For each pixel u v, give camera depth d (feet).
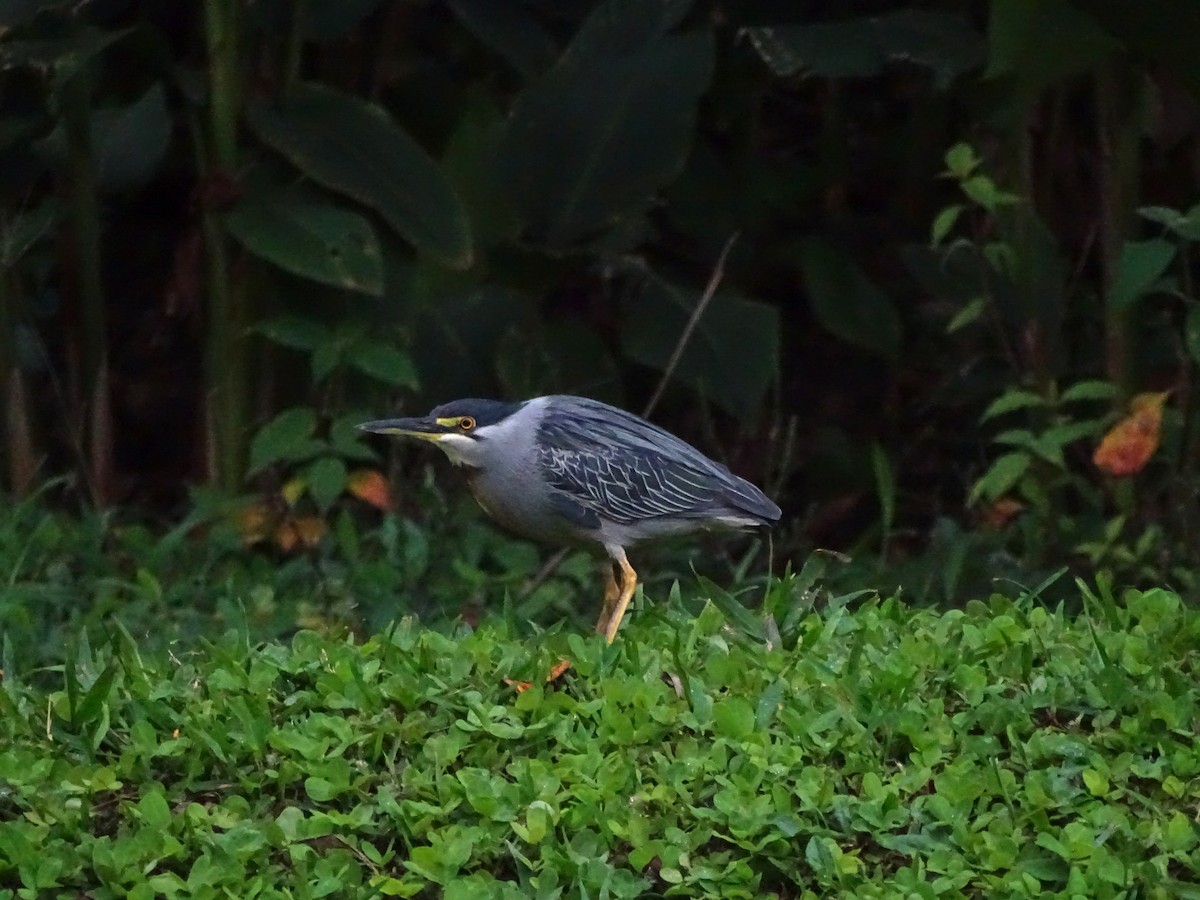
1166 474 42.42
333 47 48.96
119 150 45.14
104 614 38.11
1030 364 43.27
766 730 26.43
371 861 24.67
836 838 24.85
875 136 54.80
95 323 44.62
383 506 42.88
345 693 27.58
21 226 43.42
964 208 44.47
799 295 54.44
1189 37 36.35
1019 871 24.02
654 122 43.78
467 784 25.04
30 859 23.98
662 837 24.79
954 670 28.32
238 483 43.98
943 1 49.34
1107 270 42.50
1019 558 42.32
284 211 41.57
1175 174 49.14
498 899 23.59
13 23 38.58
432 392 45.19
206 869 24.04
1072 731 27.12
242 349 43.55
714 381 44.37
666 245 52.31
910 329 52.03
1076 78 49.34
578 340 45.78
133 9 46.52
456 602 39.68
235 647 30.30
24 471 44.75
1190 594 38.04
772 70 43.55
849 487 49.01
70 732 26.99
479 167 45.83
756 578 40.55
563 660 29.01
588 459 33.42
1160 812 25.31
